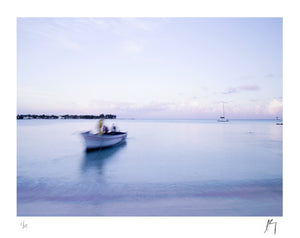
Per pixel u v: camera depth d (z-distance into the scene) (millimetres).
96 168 10633
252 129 39938
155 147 17078
